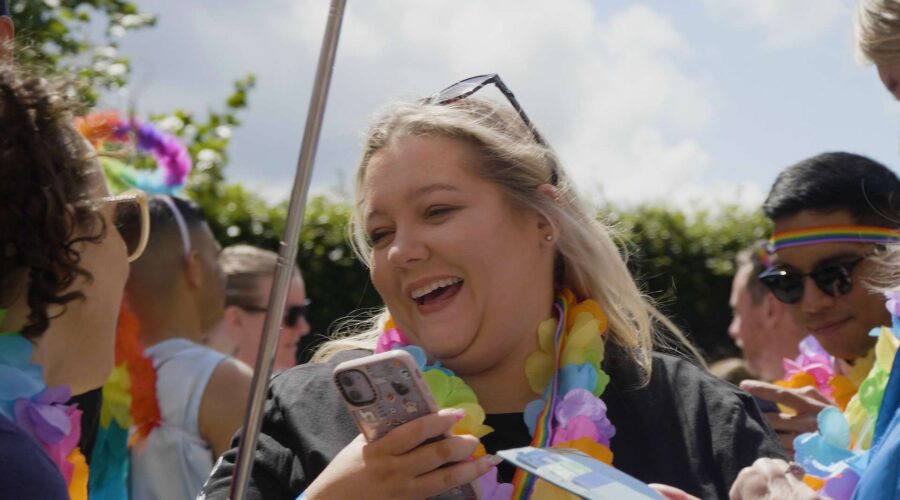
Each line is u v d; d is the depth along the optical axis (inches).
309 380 95.8
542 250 96.9
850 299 126.3
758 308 195.2
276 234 390.0
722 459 91.9
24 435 71.9
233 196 398.0
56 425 75.7
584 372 94.1
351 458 81.9
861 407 112.6
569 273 100.3
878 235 126.0
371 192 93.7
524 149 95.3
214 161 390.6
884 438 83.7
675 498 83.1
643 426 94.3
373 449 80.4
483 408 96.2
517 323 93.8
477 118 95.8
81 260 79.4
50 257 75.2
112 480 128.6
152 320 145.6
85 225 78.2
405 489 79.9
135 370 139.3
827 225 126.5
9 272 75.4
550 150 99.4
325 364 98.3
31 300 75.8
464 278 92.1
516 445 93.5
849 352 127.8
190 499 139.0
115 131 108.4
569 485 73.3
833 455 106.8
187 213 152.6
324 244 381.7
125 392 134.0
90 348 82.1
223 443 141.3
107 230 81.0
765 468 83.5
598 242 100.1
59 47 356.8
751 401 98.0
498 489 89.8
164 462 139.2
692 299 394.9
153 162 170.1
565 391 93.9
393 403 79.4
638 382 96.8
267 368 80.5
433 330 92.0
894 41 94.4
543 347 96.0
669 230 397.4
